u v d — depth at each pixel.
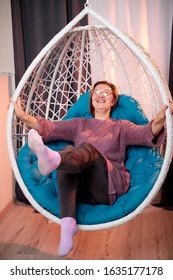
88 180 2.11
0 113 3.04
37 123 2.36
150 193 2.05
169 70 3.07
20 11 3.12
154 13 3.12
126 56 3.12
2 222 2.99
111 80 3.17
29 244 2.61
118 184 2.15
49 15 3.09
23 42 3.18
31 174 2.27
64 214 2.00
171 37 3.00
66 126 2.44
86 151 2.01
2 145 3.10
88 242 2.64
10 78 3.28
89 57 2.91
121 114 2.63
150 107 3.15
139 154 2.38
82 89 2.95
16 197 3.40
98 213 2.10
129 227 2.88
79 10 3.10
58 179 2.05
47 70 3.18
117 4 3.14
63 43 2.76
